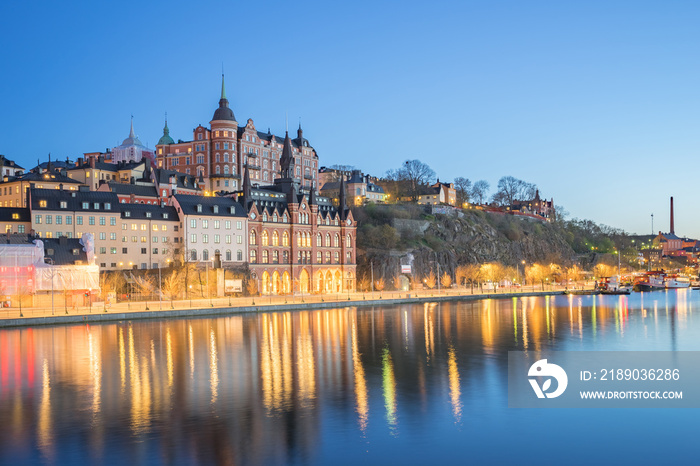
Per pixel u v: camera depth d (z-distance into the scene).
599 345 108.25
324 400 69.50
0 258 147.50
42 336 112.38
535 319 147.75
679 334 122.12
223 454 53.06
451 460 52.41
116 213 181.25
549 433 59.19
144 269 179.12
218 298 182.38
